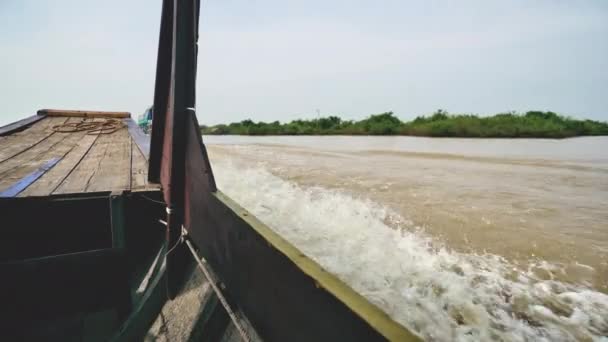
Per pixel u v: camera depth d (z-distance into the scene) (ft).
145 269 9.04
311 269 2.81
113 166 11.05
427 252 9.42
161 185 8.68
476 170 24.59
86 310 7.50
